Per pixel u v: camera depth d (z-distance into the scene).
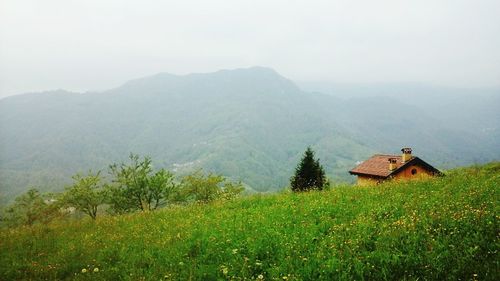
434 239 9.62
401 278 8.18
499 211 10.87
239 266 9.70
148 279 9.33
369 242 10.34
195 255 11.10
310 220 13.30
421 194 15.53
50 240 14.62
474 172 23.12
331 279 8.52
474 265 8.08
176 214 18.08
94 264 11.06
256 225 13.34
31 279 10.19
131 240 13.24
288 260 9.56
